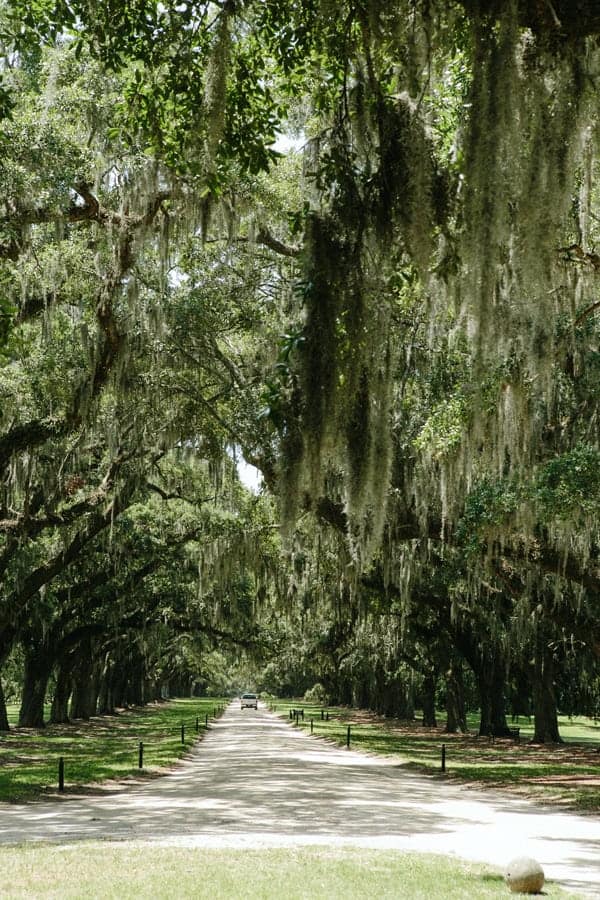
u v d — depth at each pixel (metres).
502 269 9.75
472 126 6.33
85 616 41.12
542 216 6.55
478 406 12.17
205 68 9.32
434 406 16.48
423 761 26.28
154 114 10.31
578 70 6.29
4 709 38.91
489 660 39.16
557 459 14.54
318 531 22.73
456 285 9.05
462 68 11.57
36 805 15.16
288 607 31.22
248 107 10.19
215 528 26.78
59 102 14.96
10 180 13.78
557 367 15.44
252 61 10.20
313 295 6.97
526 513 15.18
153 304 19.84
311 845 10.32
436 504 18.77
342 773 21.70
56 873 8.26
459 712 44.25
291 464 6.95
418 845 10.79
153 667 74.31
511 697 51.34
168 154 10.65
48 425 18.94
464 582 24.53
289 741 36.22
